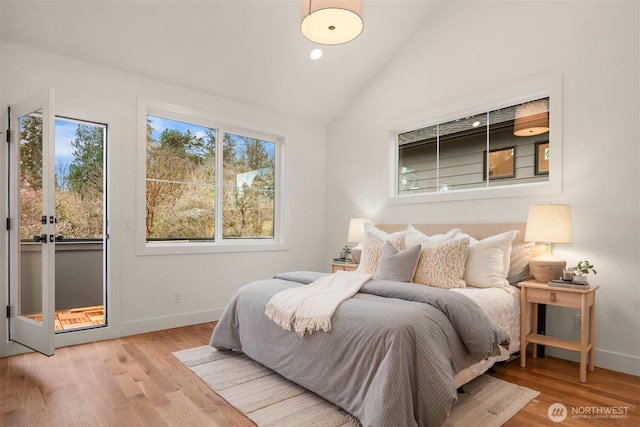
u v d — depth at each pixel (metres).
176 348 3.15
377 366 1.83
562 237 2.75
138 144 3.60
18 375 2.57
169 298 3.80
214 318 4.11
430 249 2.93
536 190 3.18
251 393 2.29
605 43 2.85
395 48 4.29
